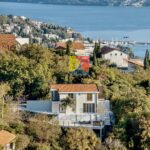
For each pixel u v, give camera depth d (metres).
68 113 134.88
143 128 124.69
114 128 127.50
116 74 177.50
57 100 137.12
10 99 140.50
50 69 166.12
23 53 180.62
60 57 185.88
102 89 148.25
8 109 131.00
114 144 121.75
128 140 124.81
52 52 195.38
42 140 119.88
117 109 137.38
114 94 148.12
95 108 135.88
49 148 117.19
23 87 149.12
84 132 122.06
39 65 162.50
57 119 130.62
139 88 169.00
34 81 150.88
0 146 106.00
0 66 157.50
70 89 136.12
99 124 129.88
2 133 112.19
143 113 130.00
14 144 112.00
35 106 138.12
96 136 124.75
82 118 133.00
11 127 121.00
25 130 121.69
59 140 121.12
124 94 150.75
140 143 123.88
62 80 159.50
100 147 121.06
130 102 137.50
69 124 130.25
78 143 119.62
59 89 136.25
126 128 127.75
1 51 177.38
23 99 146.88
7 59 163.88
